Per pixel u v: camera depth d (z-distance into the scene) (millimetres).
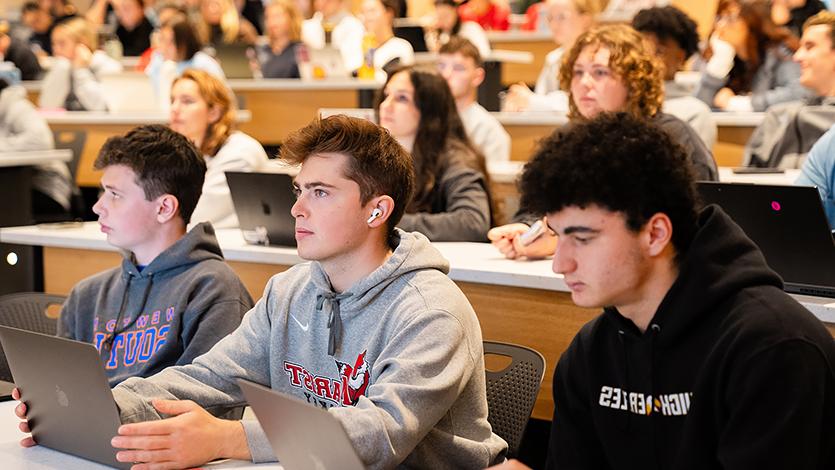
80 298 2422
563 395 1699
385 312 1875
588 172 1436
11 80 7582
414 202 3518
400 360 1770
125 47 9289
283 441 1533
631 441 1586
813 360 1412
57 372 1762
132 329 2340
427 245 1944
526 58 7324
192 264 2346
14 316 2666
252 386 1512
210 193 3812
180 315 2281
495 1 9016
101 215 2363
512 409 2104
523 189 1510
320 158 1892
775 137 4184
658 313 1510
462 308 1871
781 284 1527
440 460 1847
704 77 5641
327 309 1934
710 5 8883
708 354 1481
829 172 2711
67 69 7562
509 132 5359
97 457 1777
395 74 3613
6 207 5547
